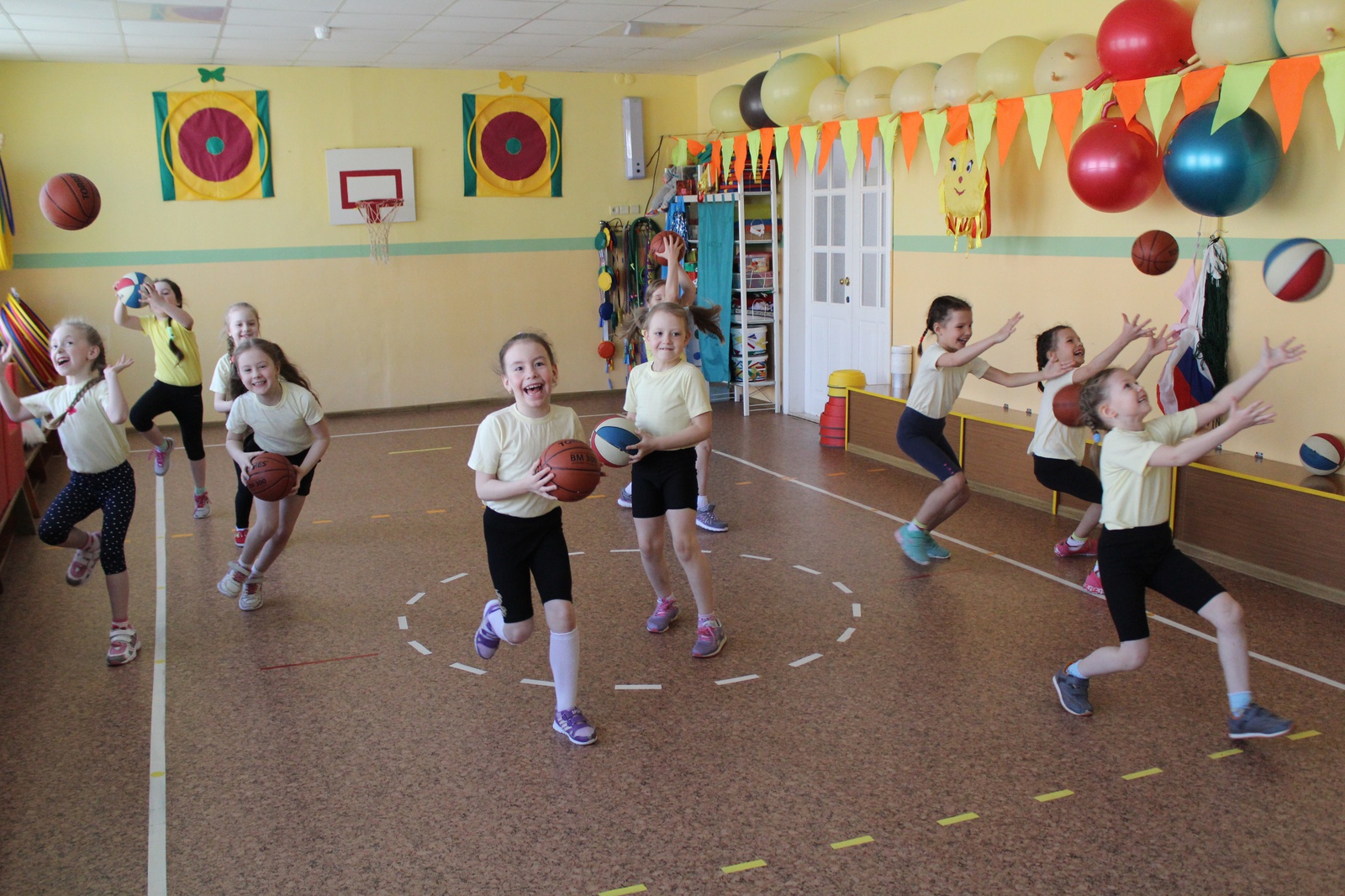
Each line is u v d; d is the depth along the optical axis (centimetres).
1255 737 334
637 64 973
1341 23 403
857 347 853
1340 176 466
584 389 1088
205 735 353
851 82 716
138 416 605
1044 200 633
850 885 265
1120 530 335
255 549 457
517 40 825
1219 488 498
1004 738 341
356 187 960
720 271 950
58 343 400
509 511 333
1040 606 460
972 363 510
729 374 989
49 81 855
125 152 886
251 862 279
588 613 462
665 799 308
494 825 296
